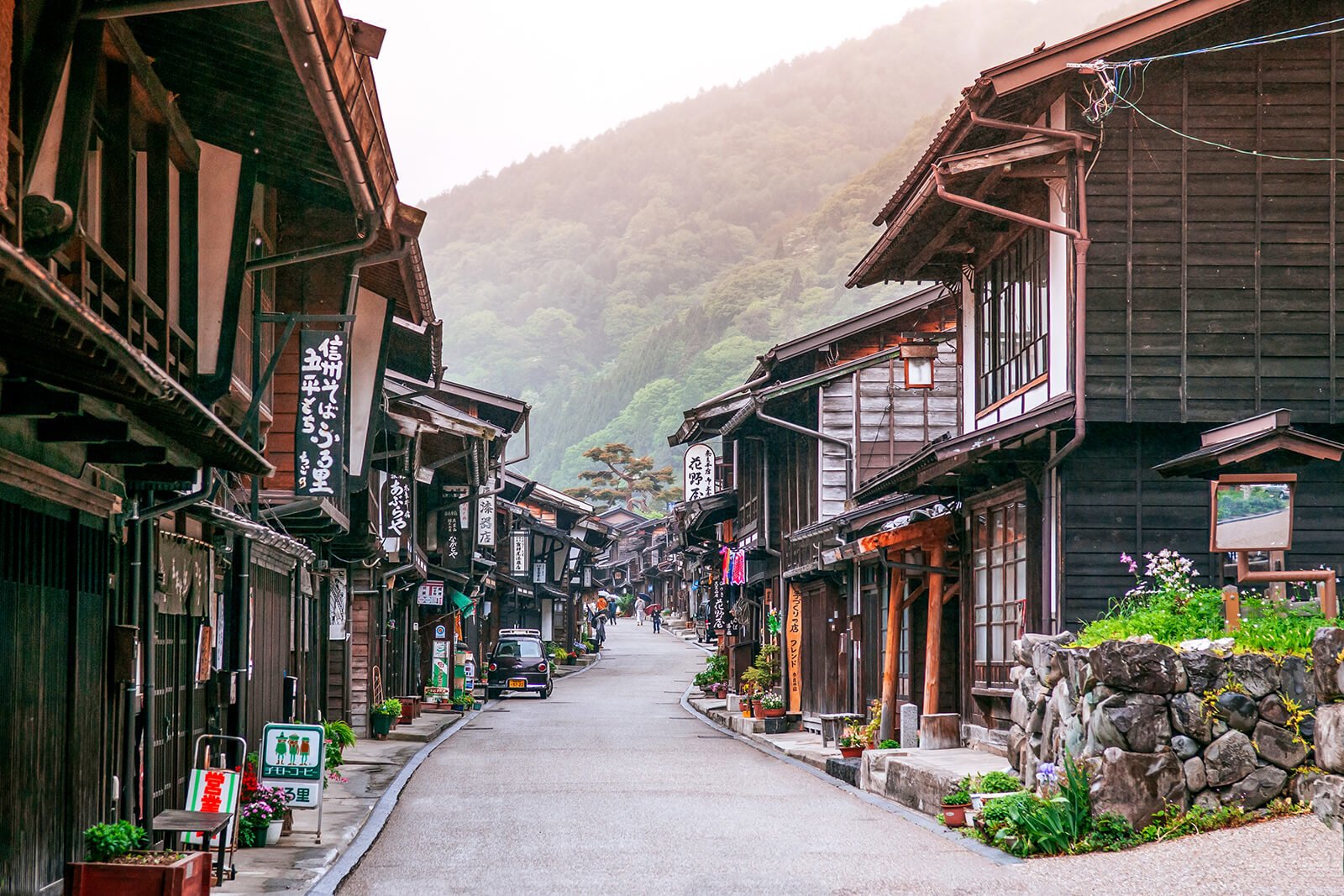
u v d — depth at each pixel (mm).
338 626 25297
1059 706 12688
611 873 11133
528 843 12922
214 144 11406
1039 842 11516
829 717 22953
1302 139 15688
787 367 30875
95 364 6504
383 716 26656
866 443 29375
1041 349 16891
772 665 31938
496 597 51500
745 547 35031
